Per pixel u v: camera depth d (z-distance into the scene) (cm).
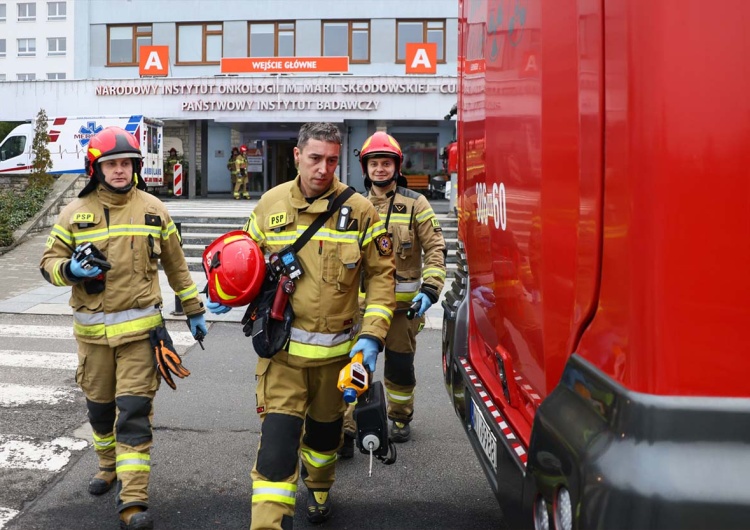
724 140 143
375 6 2727
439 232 428
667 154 143
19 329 793
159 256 355
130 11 2841
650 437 143
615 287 156
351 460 432
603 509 145
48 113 2455
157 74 2536
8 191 1692
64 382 589
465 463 427
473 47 324
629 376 150
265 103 2352
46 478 399
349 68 2750
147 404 340
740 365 144
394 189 438
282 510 275
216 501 375
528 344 230
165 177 2550
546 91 205
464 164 355
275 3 2769
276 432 286
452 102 2298
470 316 340
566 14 189
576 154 181
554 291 198
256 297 297
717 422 142
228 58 2519
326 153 287
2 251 1373
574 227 183
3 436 462
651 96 145
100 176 342
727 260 143
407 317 413
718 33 142
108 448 375
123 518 324
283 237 298
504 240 260
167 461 429
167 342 344
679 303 144
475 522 353
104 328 339
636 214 148
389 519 355
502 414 261
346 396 277
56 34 6306
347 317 301
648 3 145
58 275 325
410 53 2500
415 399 558
